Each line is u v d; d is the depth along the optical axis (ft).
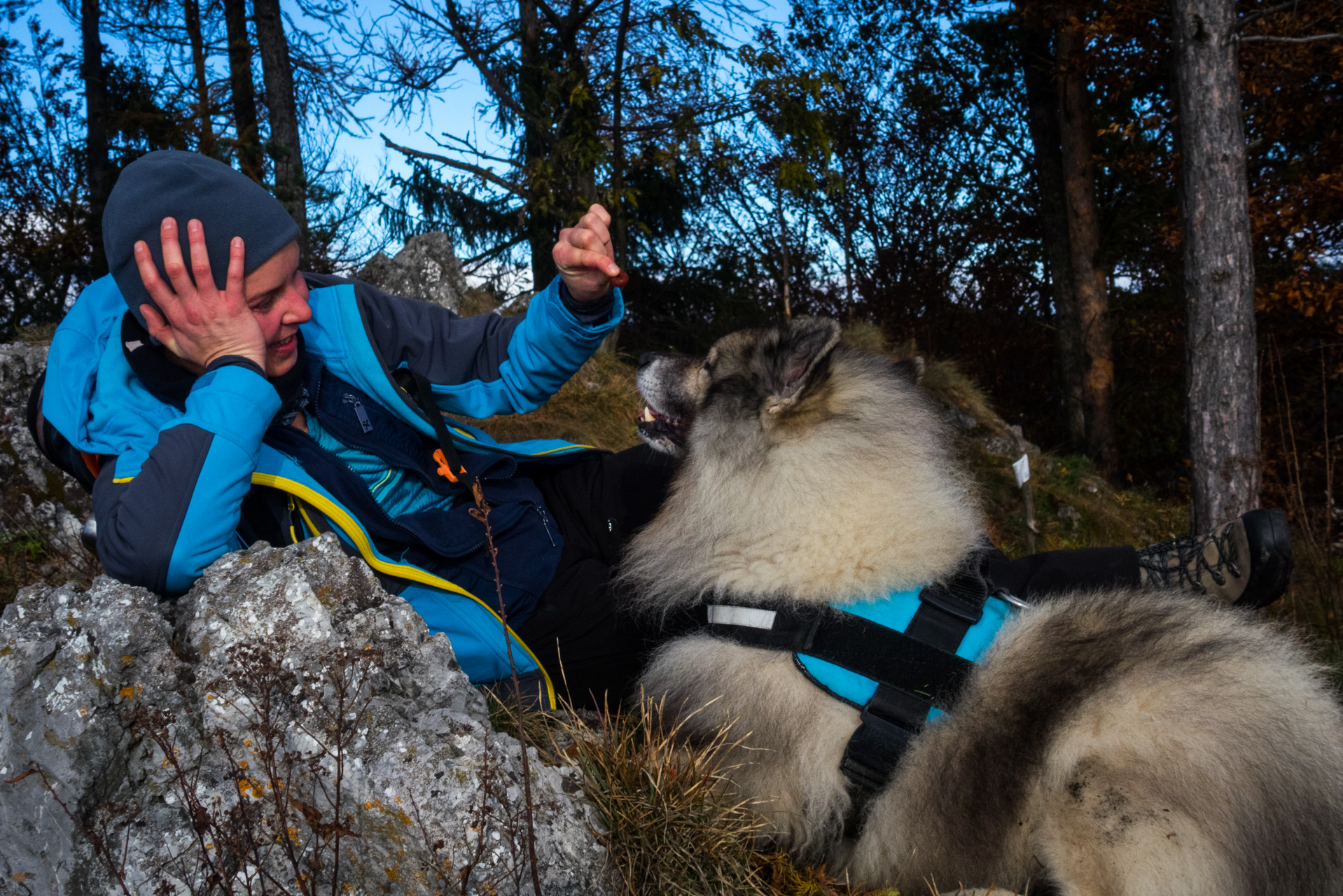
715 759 6.61
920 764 6.23
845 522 6.68
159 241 5.64
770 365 7.25
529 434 18.02
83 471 6.50
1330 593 13.69
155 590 5.48
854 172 54.70
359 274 22.90
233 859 4.66
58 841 4.64
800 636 6.47
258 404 5.73
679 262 50.11
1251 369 17.63
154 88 37.52
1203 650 6.13
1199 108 17.67
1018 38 43.70
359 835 4.83
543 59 36.63
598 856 5.50
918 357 8.81
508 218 38.93
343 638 5.45
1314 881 5.79
